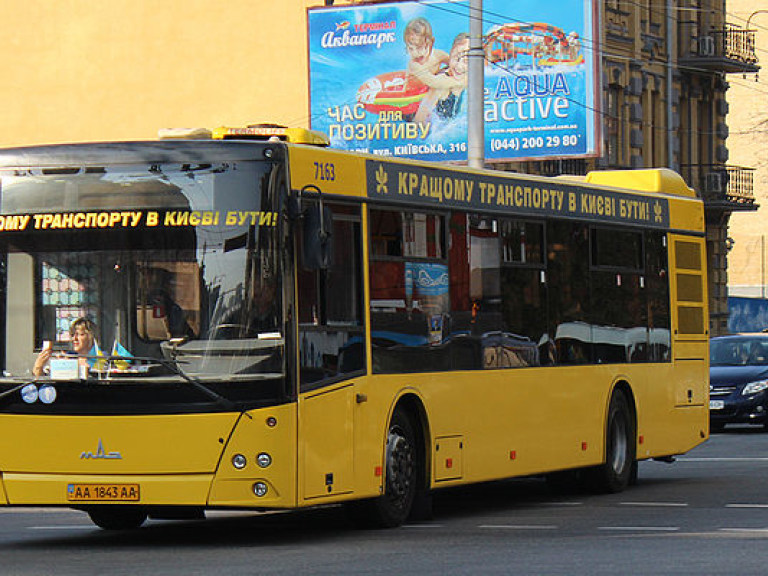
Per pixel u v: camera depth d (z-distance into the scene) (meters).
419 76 48.47
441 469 18.27
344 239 16.77
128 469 15.61
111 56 54.47
